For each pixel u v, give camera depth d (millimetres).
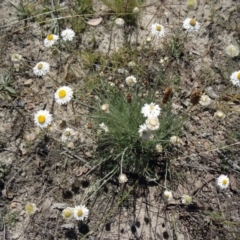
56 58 582
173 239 466
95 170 499
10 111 544
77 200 485
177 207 480
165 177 472
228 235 463
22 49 595
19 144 521
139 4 624
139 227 470
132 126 478
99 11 624
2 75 568
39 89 561
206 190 491
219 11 625
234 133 523
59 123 509
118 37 605
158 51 584
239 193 491
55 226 472
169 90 412
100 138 497
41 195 491
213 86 562
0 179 497
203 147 516
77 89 551
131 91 526
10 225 475
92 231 461
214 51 592
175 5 630
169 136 496
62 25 606
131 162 492
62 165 504
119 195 485
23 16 615
